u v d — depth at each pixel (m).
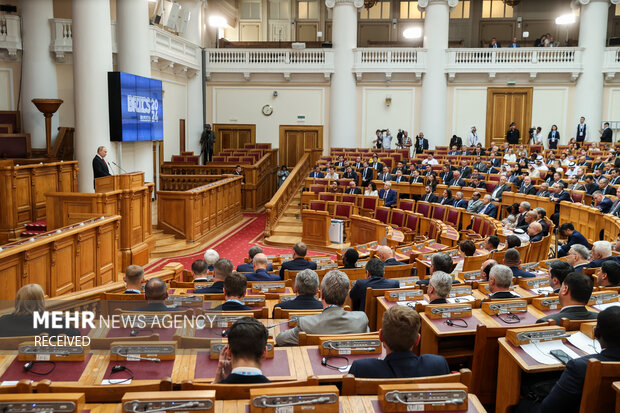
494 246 7.58
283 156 22.84
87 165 12.23
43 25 16.19
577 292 3.87
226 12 25.77
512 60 21.25
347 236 13.59
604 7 20.66
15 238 10.00
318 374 3.10
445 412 2.43
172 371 2.98
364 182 16.73
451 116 22.16
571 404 2.95
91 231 7.86
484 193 14.03
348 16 21.61
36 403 2.24
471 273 5.98
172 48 18.81
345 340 3.36
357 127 22.53
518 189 14.35
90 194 9.12
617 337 2.94
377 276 5.41
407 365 2.81
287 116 22.62
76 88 12.18
